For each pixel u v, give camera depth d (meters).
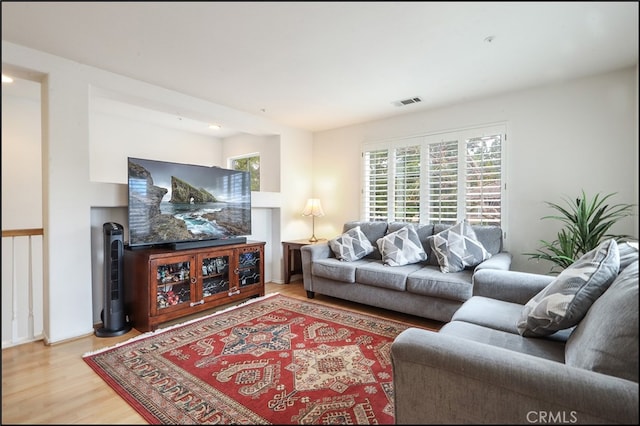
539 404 1.03
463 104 3.59
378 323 2.97
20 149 3.66
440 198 3.76
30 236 2.58
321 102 3.59
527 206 3.22
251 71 2.76
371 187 4.36
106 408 1.74
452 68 2.70
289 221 4.66
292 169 4.69
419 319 3.09
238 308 3.42
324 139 4.88
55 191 2.52
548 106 3.10
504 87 3.14
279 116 4.14
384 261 3.49
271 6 1.85
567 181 3.02
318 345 2.49
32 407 1.74
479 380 1.12
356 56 2.48
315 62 2.59
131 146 4.64
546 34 2.15
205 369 2.13
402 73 2.80
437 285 2.79
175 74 2.83
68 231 2.59
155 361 2.24
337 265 3.47
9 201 3.59
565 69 2.73
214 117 3.61
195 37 2.20
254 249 3.76
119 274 2.78
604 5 1.82
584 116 2.93
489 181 3.43
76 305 2.64
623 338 1.09
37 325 3.62
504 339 1.64
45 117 2.52
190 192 3.33
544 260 3.15
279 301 3.68
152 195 3.01
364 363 2.21
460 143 3.61
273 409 1.72
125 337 2.68
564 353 1.50
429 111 3.85
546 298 1.61
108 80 2.77
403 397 1.29
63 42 2.27
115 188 2.89
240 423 1.62
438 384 1.21
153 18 1.97
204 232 3.45
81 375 2.06
